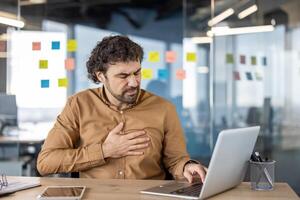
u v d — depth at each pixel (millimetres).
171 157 1820
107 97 1865
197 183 1534
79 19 5434
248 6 4551
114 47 1695
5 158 4598
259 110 4621
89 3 5461
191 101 5320
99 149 1683
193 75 5301
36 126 4922
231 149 1309
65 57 5156
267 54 4570
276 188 1477
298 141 4539
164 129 1854
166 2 5543
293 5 4516
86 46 5383
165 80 5398
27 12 5113
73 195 1318
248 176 1546
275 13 4531
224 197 1346
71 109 1870
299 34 4523
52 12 5344
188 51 5277
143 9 5500
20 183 1535
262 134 4602
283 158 4562
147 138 1740
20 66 4574
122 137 1700
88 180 1610
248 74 4613
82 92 1926
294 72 4555
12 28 4387
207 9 5211
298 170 4539
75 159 1690
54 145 1790
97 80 1852
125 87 1720
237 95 4668
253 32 4551
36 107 4844
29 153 4871
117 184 1531
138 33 5512
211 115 4777
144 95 1905
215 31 4641
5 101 4609
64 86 4973
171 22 5473
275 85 4594
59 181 1596
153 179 1792
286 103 4582
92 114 1841
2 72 4441
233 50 4613
